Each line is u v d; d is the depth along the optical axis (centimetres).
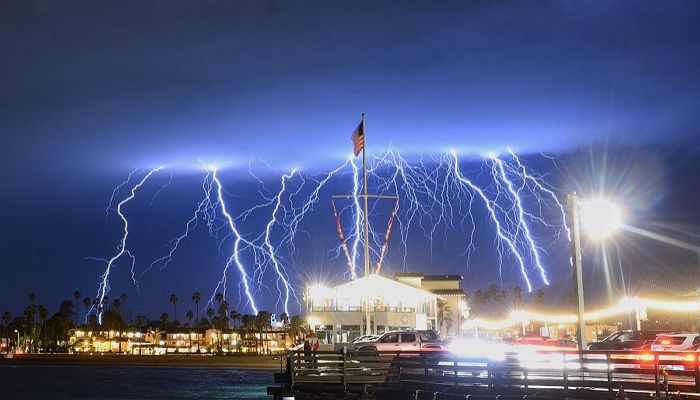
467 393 3259
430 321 8419
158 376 9000
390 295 8369
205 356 13200
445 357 3494
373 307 8288
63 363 13775
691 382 2778
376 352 3812
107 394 6506
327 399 3859
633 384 2745
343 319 8262
